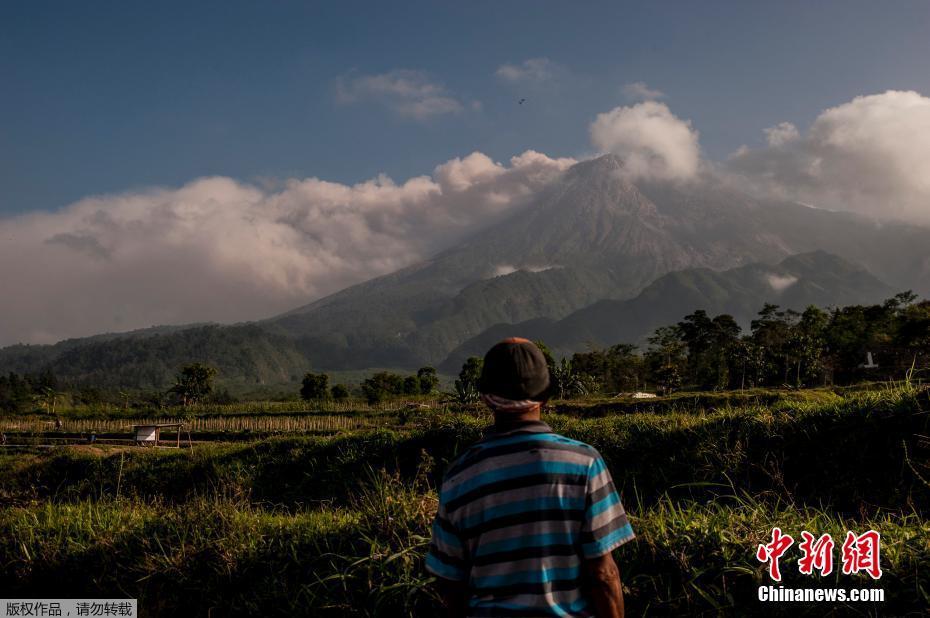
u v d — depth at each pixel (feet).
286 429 118.01
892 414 23.84
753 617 11.29
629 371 279.69
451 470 7.18
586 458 6.92
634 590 12.16
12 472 54.34
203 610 14.62
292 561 15.11
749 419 28.27
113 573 16.37
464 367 203.41
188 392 247.50
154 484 46.37
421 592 12.85
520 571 6.59
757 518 13.80
